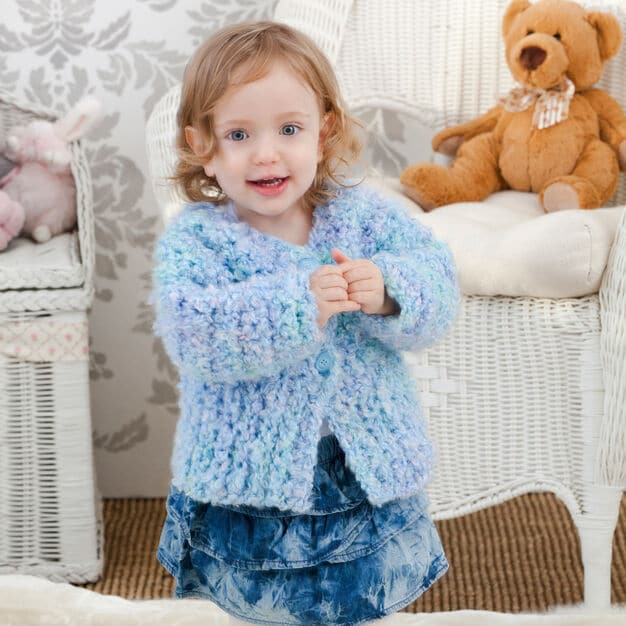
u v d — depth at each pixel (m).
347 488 1.06
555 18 1.85
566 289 1.51
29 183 1.89
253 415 1.02
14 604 1.30
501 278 1.52
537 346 1.55
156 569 1.86
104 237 2.19
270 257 1.05
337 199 1.12
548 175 1.88
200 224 1.06
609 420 1.50
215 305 0.97
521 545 1.91
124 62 2.14
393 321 1.03
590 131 1.88
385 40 2.08
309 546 1.05
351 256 1.09
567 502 1.57
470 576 1.80
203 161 1.06
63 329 1.73
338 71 2.02
